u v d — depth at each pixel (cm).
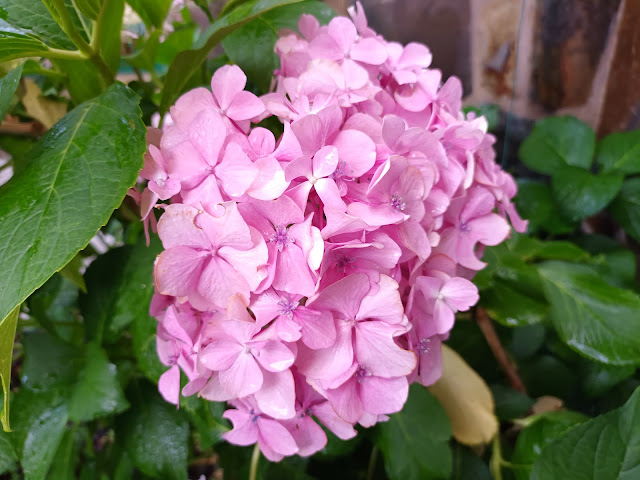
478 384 30
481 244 26
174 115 20
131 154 17
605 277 39
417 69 24
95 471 35
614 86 44
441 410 30
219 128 18
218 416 25
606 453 22
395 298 17
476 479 33
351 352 18
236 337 17
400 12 48
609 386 36
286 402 18
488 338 35
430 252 19
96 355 26
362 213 17
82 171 17
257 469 31
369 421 20
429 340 21
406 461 29
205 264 18
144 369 25
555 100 47
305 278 17
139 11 28
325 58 23
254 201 17
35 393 26
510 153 52
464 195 22
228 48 26
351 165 18
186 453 28
